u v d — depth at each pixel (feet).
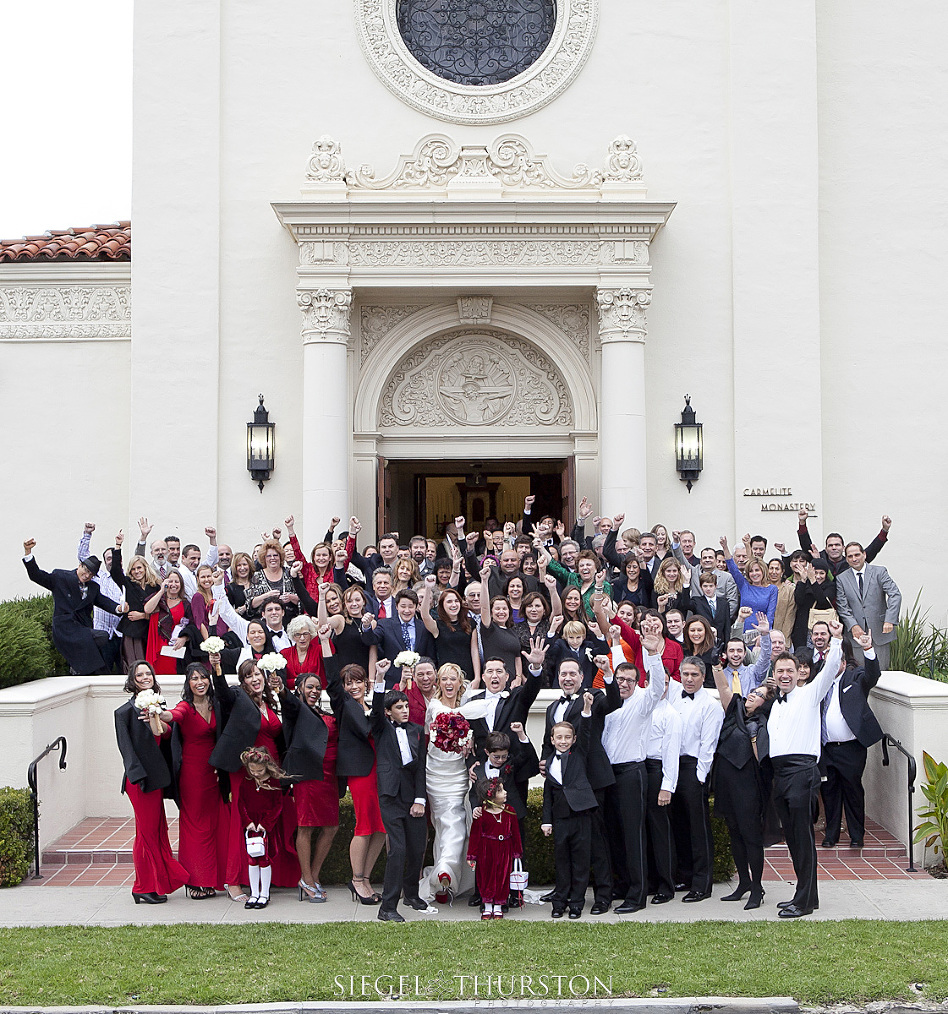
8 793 30.17
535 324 52.54
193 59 52.06
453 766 28.09
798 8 52.21
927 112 53.67
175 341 51.34
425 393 53.78
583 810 26.58
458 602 33.22
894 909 27.04
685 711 28.17
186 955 23.48
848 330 53.36
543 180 50.72
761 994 21.45
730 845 28.96
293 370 51.67
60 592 38.22
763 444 51.29
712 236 52.13
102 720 35.73
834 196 53.62
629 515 49.32
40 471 53.16
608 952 23.62
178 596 36.83
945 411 53.01
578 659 30.76
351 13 52.39
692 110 52.34
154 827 28.19
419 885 28.32
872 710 34.73
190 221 51.62
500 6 53.67
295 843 29.12
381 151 52.16
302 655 30.89
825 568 38.68
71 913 27.04
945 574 52.65
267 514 51.37
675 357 51.90
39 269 53.36
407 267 49.67
